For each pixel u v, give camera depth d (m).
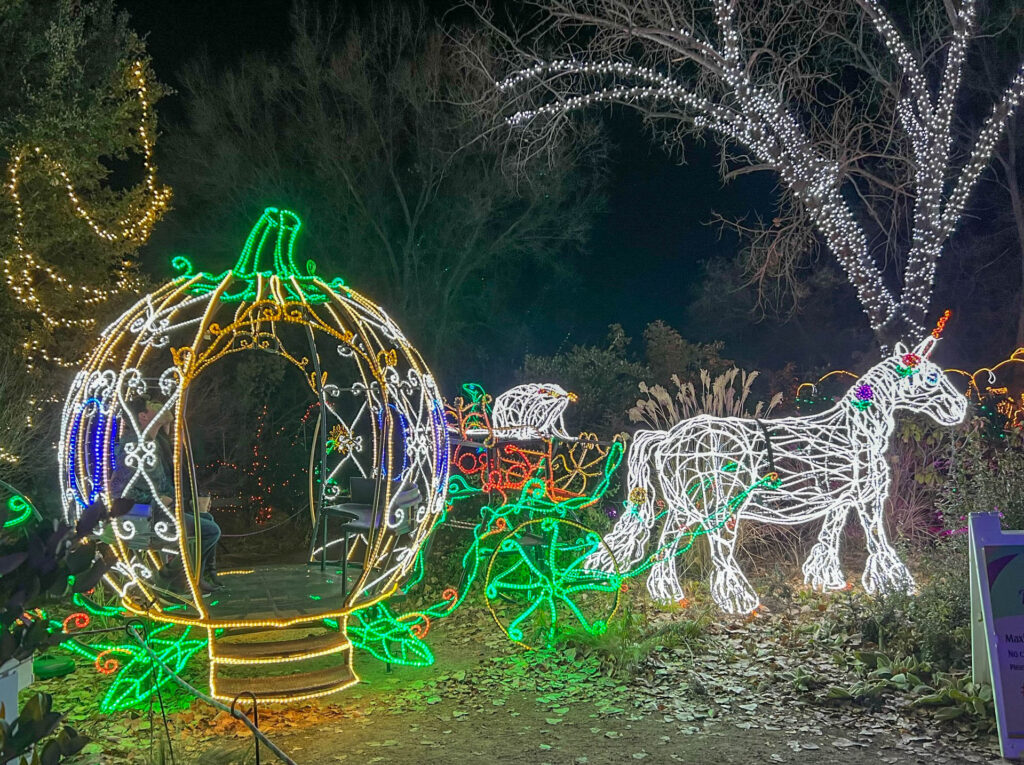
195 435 12.25
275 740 5.33
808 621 7.51
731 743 5.20
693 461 8.84
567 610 7.85
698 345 15.66
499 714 5.71
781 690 5.98
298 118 19.58
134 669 6.35
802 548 9.72
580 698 5.97
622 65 14.98
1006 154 18.52
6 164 11.95
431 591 8.84
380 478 6.29
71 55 12.06
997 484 7.04
